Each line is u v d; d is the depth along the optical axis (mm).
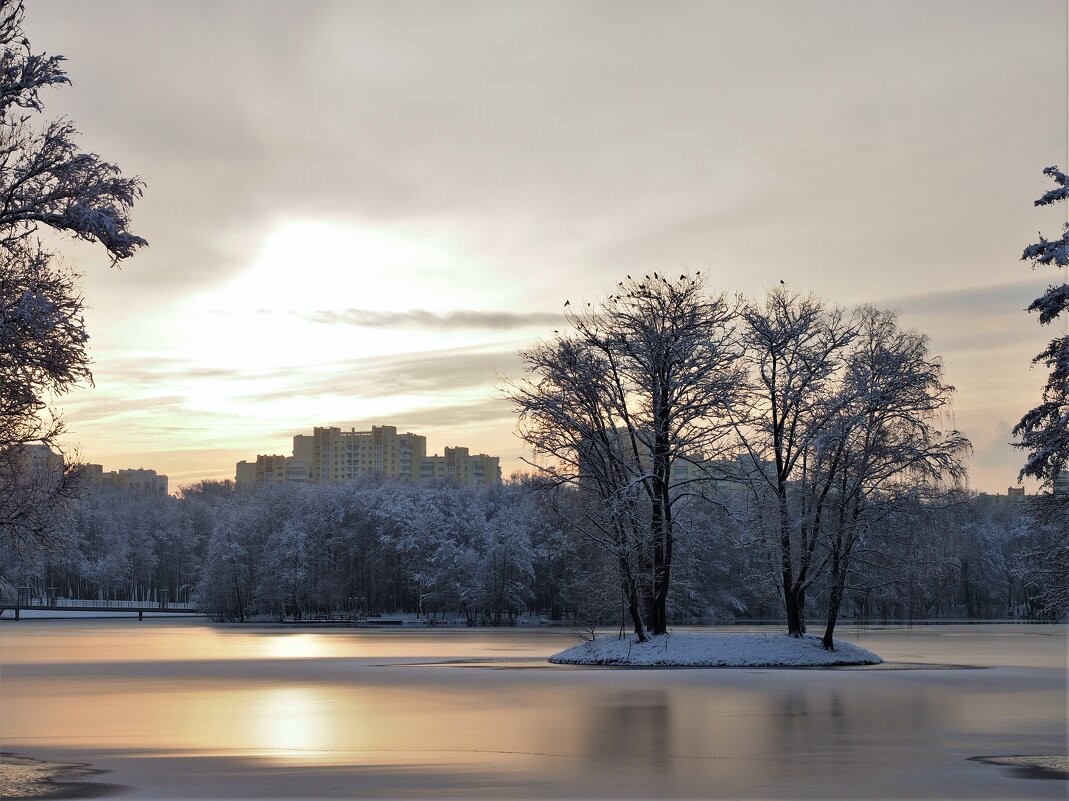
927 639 89625
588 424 57969
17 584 158000
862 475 55625
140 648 81875
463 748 26516
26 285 25188
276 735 29141
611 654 56938
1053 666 56250
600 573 64750
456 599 136625
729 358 57469
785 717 32844
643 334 57188
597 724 31266
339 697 40000
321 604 149375
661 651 55812
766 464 59375
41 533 26672
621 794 20297
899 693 40594
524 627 127438
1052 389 34500
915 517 55938
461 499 158500
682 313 57625
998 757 24969
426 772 22859
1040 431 35094
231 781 21766
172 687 45250
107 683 47719
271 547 148500
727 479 59281
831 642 57406
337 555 154625
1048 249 32781
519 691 41719
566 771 23000
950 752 25766
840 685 44062
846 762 24234
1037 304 33406
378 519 151875
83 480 27188
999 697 38812
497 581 132750
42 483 26703
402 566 149000
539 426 58344
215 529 151375
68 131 25906
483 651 75562
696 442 57125
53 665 61094
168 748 26688
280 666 59156
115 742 27844
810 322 58188
